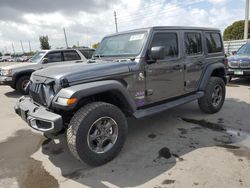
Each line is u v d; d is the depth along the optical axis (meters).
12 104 7.20
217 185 2.68
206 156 3.35
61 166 3.29
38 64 8.72
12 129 4.86
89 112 3.00
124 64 3.56
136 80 3.67
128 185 2.79
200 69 4.88
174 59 4.24
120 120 3.31
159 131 4.40
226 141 3.84
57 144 3.99
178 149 3.62
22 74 8.58
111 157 3.29
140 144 3.86
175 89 4.37
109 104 3.23
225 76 5.60
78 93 2.90
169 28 4.20
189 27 4.64
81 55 9.65
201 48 4.92
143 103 3.85
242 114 5.21
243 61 8.59
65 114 3.24
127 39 4.13
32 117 3.11
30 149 3.88
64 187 2.81
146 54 3.77
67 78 3.03
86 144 3.02
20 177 3.06
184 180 2.81
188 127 4.54
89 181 2.90
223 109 5.63
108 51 4.38
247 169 2.97
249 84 9.04
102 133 3.21
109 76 3.36
